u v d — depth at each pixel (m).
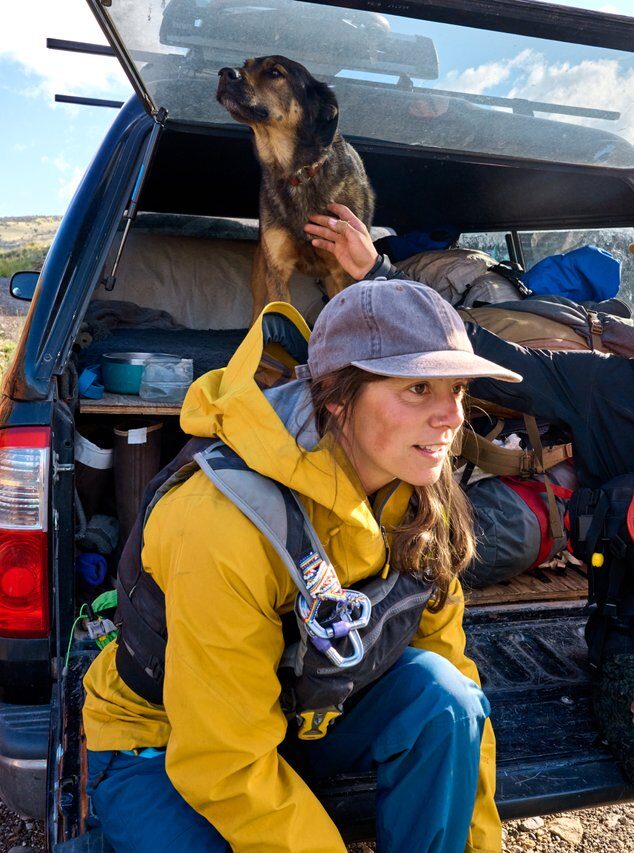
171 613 1.28
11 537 1.88
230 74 2.64
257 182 4.25
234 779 1.27
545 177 3.70
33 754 1.85
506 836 2.44
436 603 1.63
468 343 1.36
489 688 2.08
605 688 1.85
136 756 1.48
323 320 1.37
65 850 1.46
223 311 4.45
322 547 1.31
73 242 2.17
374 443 1.35
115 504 2.89
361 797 1.58
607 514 1.94
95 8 1.76
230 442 1.35
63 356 2.02
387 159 3.98
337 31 2.09
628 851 2.38
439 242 4.48
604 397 2.10
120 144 2.37
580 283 3.58
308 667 1.33
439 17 1.97
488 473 2.57
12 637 1.90
